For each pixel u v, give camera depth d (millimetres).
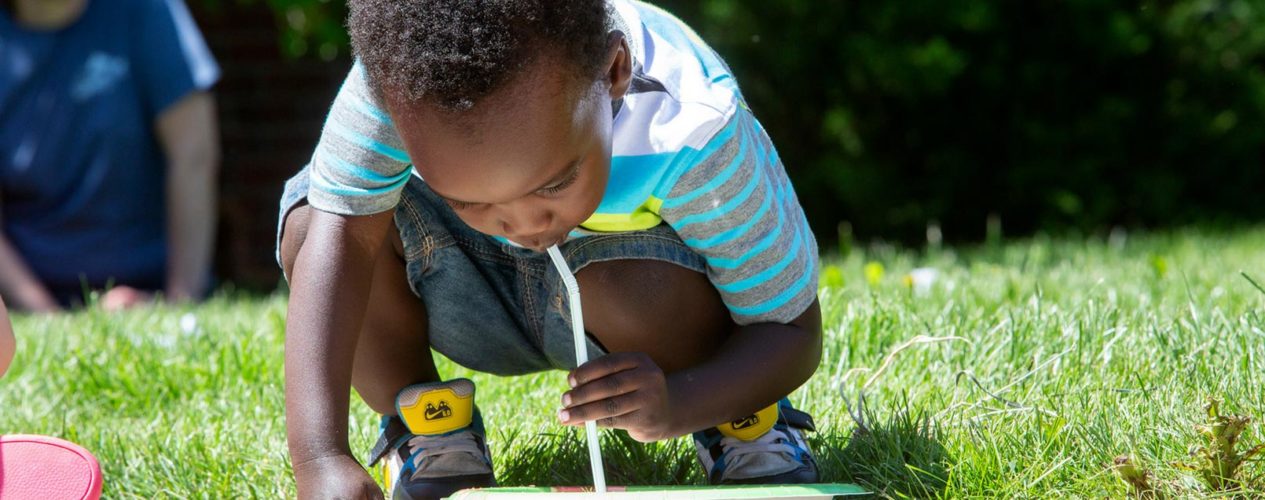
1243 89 8188
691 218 1921
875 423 2244
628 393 1780
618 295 2006
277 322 3607
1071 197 8055
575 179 1639
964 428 2205
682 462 2307
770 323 2012
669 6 7922
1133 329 2770
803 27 7961
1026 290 3734
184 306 4734
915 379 2664
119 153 5703
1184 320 2842
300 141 8016
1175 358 2521
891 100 8148
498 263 2172
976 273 4375
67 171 5680
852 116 8094
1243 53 8148
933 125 8211
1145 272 4145
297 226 2021
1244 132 8195
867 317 3029
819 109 8219
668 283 2006
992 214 8273
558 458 2336
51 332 3750
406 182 2039
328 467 1812
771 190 1978
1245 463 1938
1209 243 5879
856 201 8148
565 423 1787
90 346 3508
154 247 5895
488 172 1564
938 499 1944
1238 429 1867
